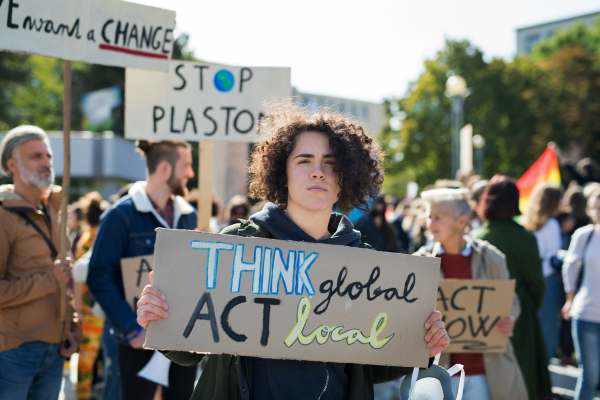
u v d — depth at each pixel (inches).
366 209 69.8
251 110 142.9
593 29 1857.8
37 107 1291.8
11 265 107.7
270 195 69.4
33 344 107.2
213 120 141.8
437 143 1282.0
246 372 62.4
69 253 121.8
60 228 111.4
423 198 128.0
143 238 122.1
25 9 108.6
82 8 113.7
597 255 164.1
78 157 861.8
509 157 1341.0
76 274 169.2
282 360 63.3
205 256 61.5
